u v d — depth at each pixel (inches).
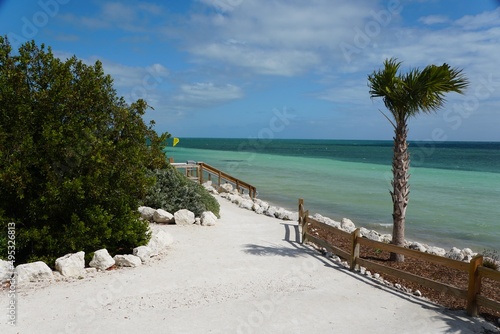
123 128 456.1
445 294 332.2
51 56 396.5
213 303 289.1
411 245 557.9
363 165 2128.4
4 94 361.1
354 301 307.1
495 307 271.7
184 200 607.8
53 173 364.5
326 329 256.7
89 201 390.3
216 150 3983.8
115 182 402.0
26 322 245.1
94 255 356.5
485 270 278.7
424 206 932.6
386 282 358.0
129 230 398.6
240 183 932.0
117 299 287.6
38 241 361.4
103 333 236.4
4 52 379.6
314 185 1272.1
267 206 789.9
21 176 346.0
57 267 334.3
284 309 284.4
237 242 481.4
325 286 339.3
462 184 1350.9
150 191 587.5
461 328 265.4
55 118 381.1
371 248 484.7
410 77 399.5
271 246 472.1
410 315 284.5
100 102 421.1
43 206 364.2
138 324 250.2
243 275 357.4
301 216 602.2
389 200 993.5
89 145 380.8
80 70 419.8
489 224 746.8
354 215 820.0
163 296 297.6
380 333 254.7
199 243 464.8
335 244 508.4
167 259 393.7
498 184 1352.1
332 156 3129.9
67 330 237.8
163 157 672.4
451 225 739.4
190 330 245.6
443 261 307.1
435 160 2623.0
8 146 360.5
